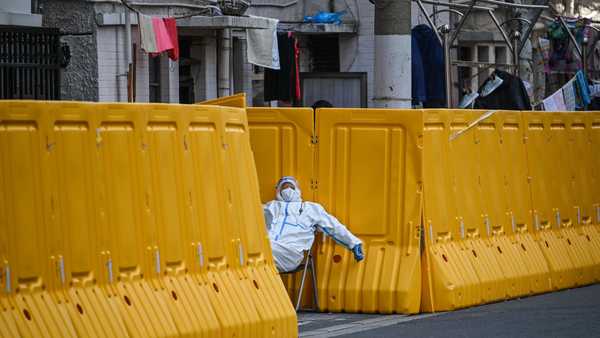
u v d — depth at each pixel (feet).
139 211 85.51
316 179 117.08
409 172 115.14
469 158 123.75
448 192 119.65
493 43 245.45
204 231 91.20
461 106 189.26
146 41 165.68
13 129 77.56
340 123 116.67
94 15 173.88
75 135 81.35
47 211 79.05
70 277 80.12
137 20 174.70
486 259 123.54
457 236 120.67
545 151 137.49
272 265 99.66
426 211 115.75
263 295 95.86
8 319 75.20
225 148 94.94
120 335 81.35
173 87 188.44
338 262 115.85
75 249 80.59
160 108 87.86
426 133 116.57
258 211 98.94
